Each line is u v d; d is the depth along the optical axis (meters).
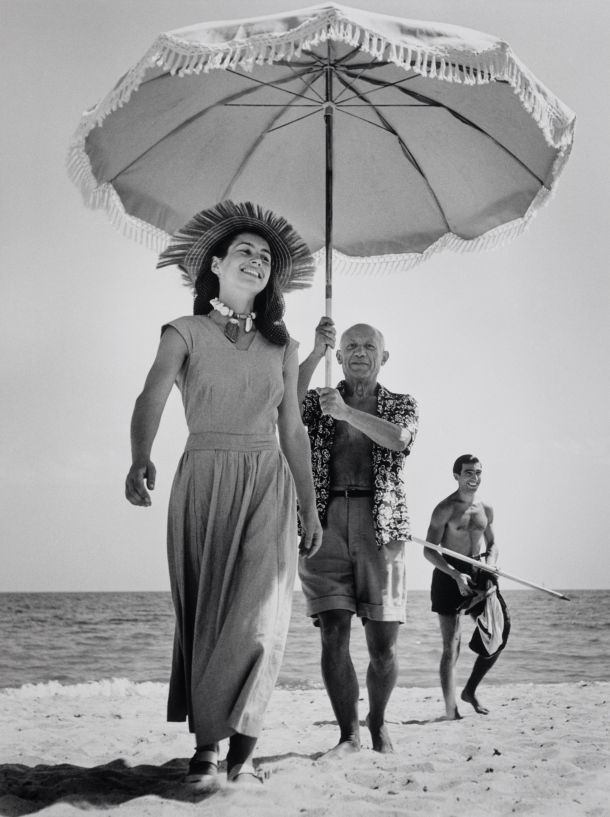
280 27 4.08
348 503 4.60
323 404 4.52
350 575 4.56
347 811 3.16
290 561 3.64
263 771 3.83
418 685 16.95
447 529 7.14
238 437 3.67
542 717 6.60
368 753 4.44
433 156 5.59
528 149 5.27
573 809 3.31
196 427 3.69
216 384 3.68
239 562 3.56
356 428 4.66
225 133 5.47
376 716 4.61
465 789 3.61
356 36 4.05
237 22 4.14
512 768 4.08
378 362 4.94
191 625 3.61
